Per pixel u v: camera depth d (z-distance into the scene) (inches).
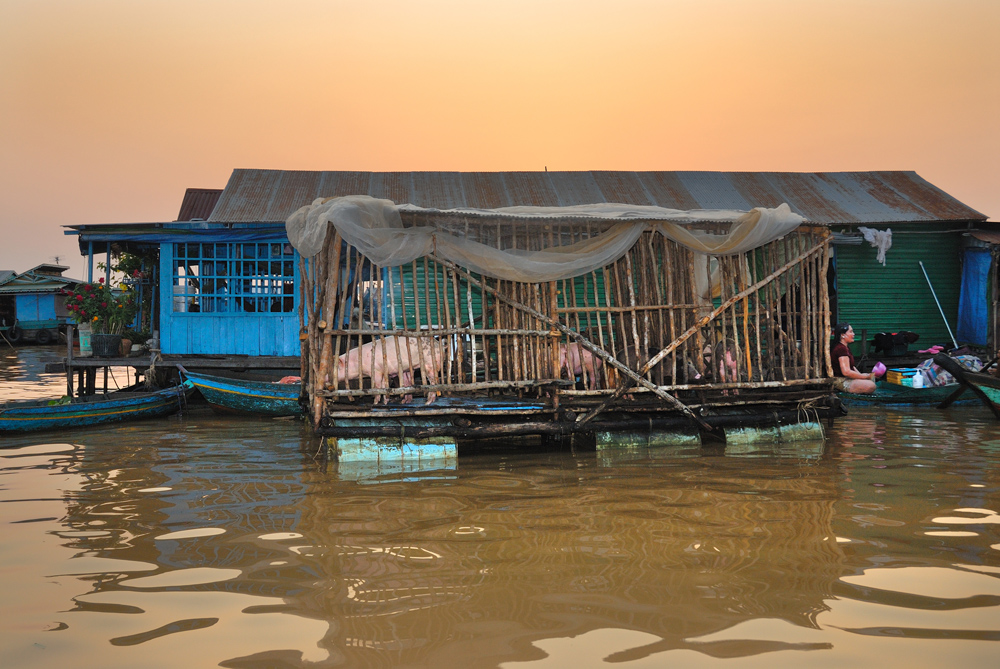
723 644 136.6
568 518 221.5
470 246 319.0
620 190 632.4
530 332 327.0
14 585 168.4
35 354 1190.3
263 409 466.0
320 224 304.7
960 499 239.9
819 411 360.8
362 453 309.6
